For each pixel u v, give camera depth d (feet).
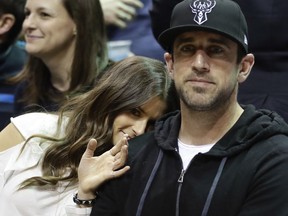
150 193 17.12
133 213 17.12
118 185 17.78
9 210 20.16
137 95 19.93
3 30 30.09
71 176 20.20
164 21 24.25
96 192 18.44
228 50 16.51
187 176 16.81
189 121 17.16
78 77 25.07
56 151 20.40
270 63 22.31
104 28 26.11
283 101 21.36
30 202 20.07
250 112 17.24
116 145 18.54
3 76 31.01
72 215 18.67
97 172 18.35
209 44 16.51
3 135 21.77
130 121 20.12
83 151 20.22
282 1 22.03
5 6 29.78
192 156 17.13
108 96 20.11
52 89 26.43
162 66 20.68
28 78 26.89
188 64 16.57
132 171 17.72
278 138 16.67
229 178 16.42
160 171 17.31
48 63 26.11
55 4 25.55
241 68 17.10
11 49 31.53
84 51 25.21
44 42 25.73
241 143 16.66
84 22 25.41
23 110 26.94
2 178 20.77
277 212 15.78
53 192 20.18
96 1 25.73
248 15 22.34
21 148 20.93
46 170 20.40
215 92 16.39
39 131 21.20
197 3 16.62
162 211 16.85
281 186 15.88
